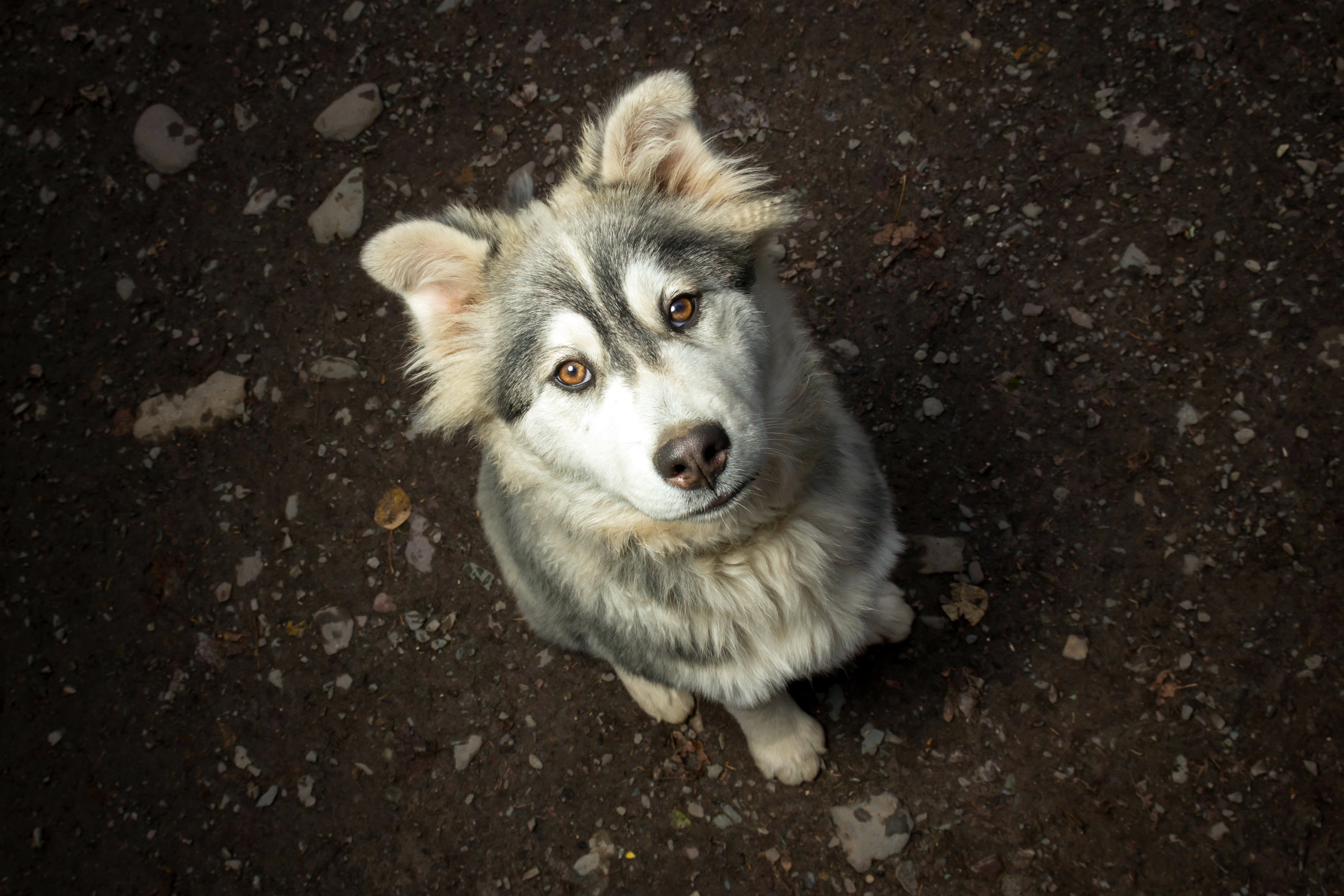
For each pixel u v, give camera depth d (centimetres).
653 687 103
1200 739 96
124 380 123
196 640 113
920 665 103
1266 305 107
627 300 81
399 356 121
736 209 87
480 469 114
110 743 111
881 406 111
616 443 80
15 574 117
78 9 143
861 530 91
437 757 107
